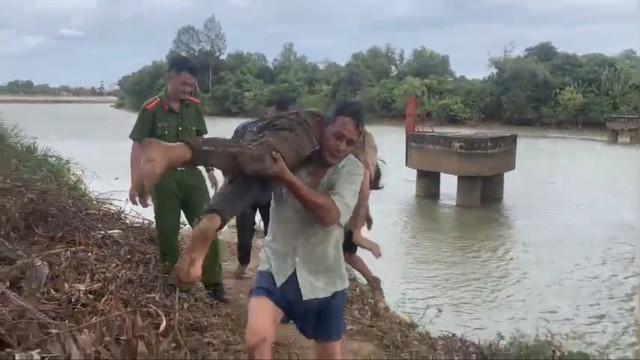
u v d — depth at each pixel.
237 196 3.26
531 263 10.91
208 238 3.23
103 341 4.25
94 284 5.33
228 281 6.57
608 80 47.16
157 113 5.46
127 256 6.26
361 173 3.48
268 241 3.46
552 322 7.80
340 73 34.59
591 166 24.64
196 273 3.23
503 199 17.64
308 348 4.97
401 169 23.08
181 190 5.69
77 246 6.36
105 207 8.16
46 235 6.51
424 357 4.96
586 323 7.78
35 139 18.77
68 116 43.75
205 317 5.22
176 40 48.31
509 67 49.31
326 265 3.42
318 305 3.42
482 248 11.95
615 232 13.39
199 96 5.78
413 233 13.35
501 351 5.04
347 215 3.38
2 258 5.66
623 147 32.16
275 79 46.00
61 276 5.42
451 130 47.31
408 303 8.53
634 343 6.91
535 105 48.91
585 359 5.07
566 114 46.91
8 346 4.38
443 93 52.56
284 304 3.39
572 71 49.66
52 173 9.82
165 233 5.69
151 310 4.93
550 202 17.09
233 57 49.12
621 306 8.47
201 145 3.14
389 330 5.47
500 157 17.36
